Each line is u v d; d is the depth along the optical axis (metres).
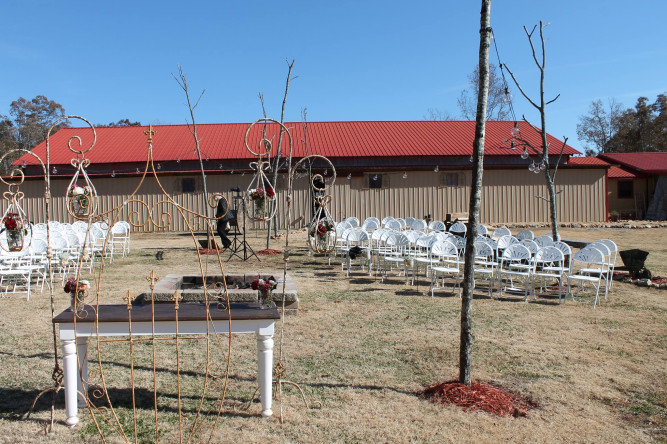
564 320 7.08
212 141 23.69
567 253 8.87
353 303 8.02
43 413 4.16
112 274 10.36
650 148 44.84
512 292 9.01
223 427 3.94
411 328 6.64
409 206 22.27
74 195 4.04
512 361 5.43
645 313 7.47
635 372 5.14
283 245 15.29
